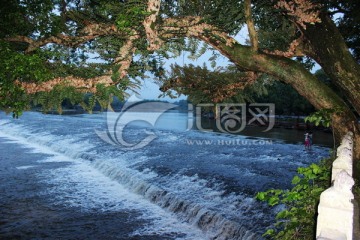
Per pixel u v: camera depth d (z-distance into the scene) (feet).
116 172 56.75
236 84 18.80
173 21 12.66
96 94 9.68
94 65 11.24
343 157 12.32
